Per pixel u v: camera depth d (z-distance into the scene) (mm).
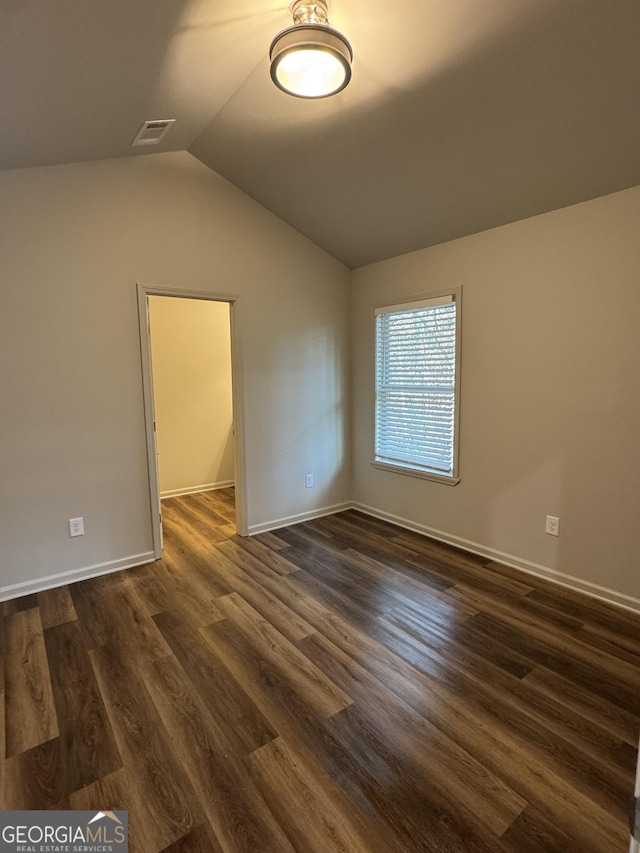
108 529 3141
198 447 5309
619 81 1855
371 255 3891
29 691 1973
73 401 2945
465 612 2588
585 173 2379
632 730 1738
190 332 5137
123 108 2252
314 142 2746
